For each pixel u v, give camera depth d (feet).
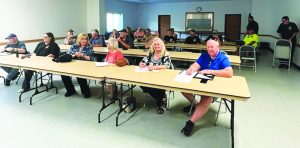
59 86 14.85
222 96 7.03
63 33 25.55
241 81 8.25
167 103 11.73
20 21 20.12
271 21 32.89
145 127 9.32
